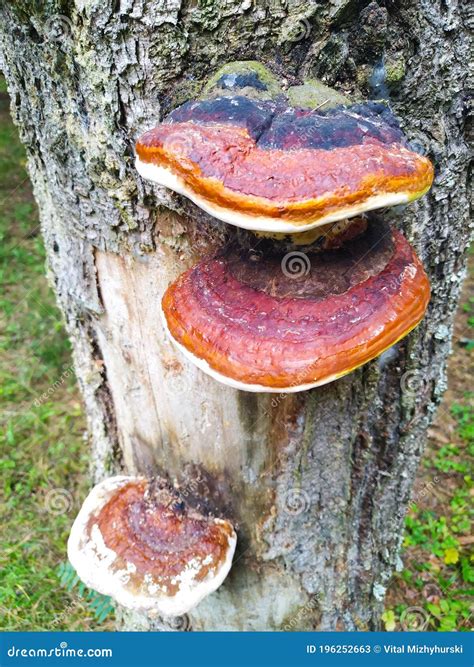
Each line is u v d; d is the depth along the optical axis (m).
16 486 4.66
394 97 2.01
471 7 1.89
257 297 1.79
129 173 2.04
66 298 2.76
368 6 1.79
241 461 2.58
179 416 2.58
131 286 2.36
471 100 2.07
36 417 5.21
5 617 3.76
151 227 2.16
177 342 1.86
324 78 1.87
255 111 1.55
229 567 2.52
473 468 4.83
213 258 1.99
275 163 1.44
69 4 1.80
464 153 2.19
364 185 1.40
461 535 4.36
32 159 2.48
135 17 1.74
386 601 3.97
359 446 2.71
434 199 2.23
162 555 2.47
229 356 1.72
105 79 1.87
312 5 1.71
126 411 2.79
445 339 2.67
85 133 2.04
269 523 2.75
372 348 1.68
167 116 1.78
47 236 2.68
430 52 1.93
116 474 3.25
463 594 3.99
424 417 2.85
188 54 1.81
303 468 2.63
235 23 1.75
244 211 1.42
